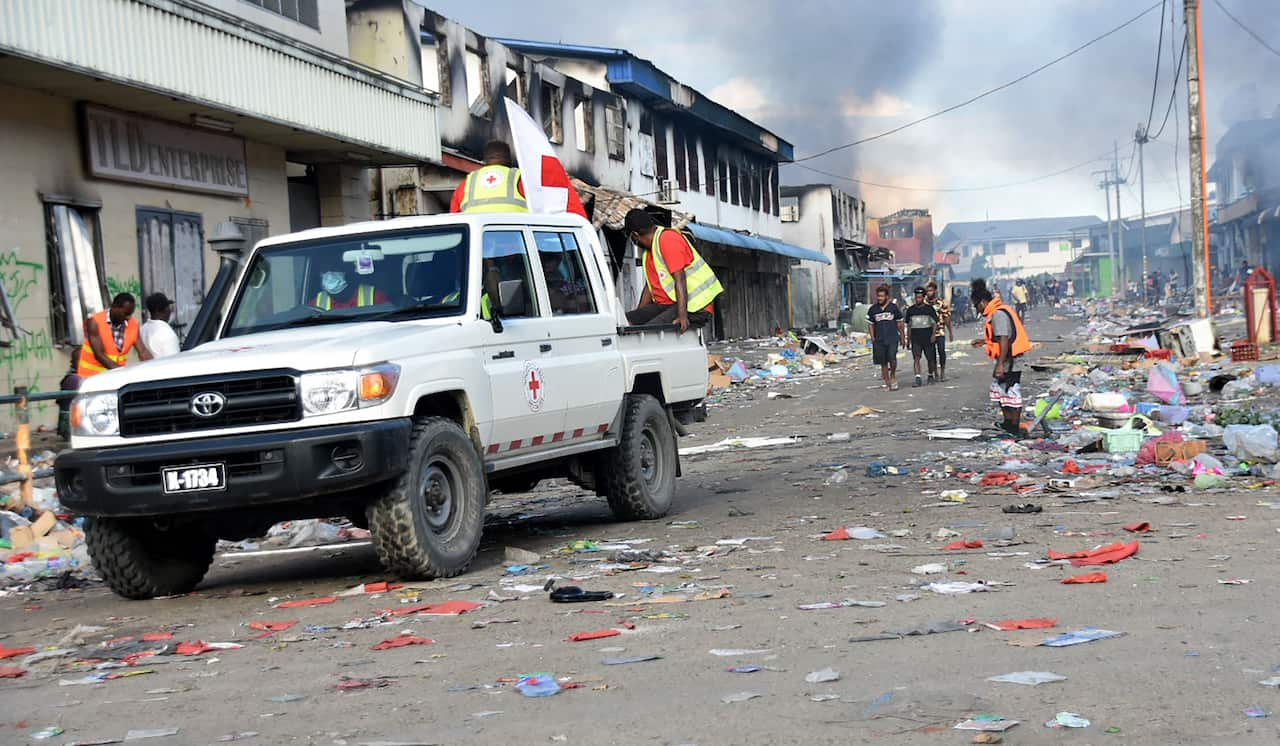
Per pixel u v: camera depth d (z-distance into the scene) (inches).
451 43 1050.7
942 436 575.2
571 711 161.5
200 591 307.9
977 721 146.3
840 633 201.3
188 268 700.7
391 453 268.5
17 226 575.2
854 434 624.1
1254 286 1074.7
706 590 249.4
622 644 203.2
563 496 494.9
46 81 565.0
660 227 421.1
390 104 802.2
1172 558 259.9
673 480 397.7
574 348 347.9
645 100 1555.1
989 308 550.0
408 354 281.9
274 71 676.1
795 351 1428.4
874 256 3048.7
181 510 269.0
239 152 745.0
